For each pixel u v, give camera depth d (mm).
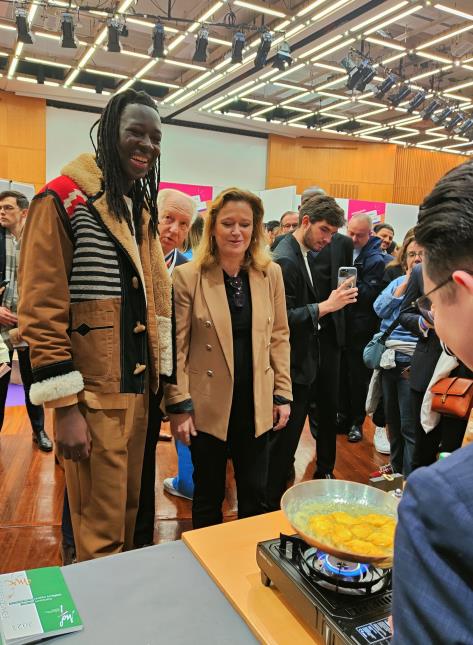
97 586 819
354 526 777
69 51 7758
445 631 347
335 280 2475
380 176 11867
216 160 10867
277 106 9578
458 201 412
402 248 2746
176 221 2361
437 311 447
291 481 2848
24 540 2154
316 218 2230
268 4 5711
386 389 2719
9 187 4887
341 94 8594
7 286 2818
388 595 718
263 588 817
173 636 717
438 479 376
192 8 6477
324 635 672
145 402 1431
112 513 1319
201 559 894
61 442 1240
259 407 1668
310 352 2221
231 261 1651
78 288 1236
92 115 9773
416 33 6719
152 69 8133
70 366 1201
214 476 1702
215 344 1620
